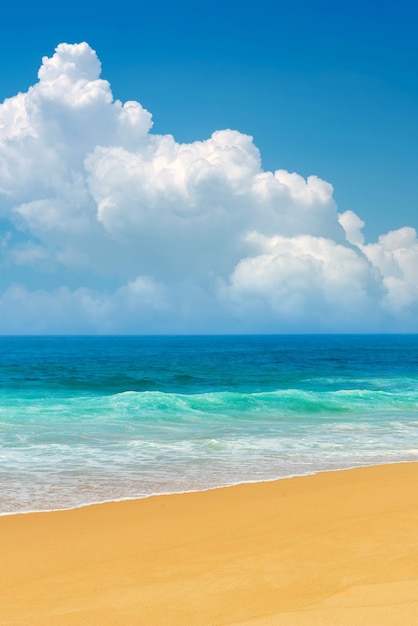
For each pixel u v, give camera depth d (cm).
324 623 438
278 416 2162
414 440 1644
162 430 1791
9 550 684
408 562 591
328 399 2664
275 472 1194
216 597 514
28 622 471
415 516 791
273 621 447
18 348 12900
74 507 903
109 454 1377
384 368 5669
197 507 896
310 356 8800
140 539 726
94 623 466
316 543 676
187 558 639
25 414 2088
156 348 13500
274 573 573
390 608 461
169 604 501
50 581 575
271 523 788
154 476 1143
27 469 1198
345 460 1342
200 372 4900
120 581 569
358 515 809
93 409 2234
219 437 1661
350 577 549
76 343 19000
